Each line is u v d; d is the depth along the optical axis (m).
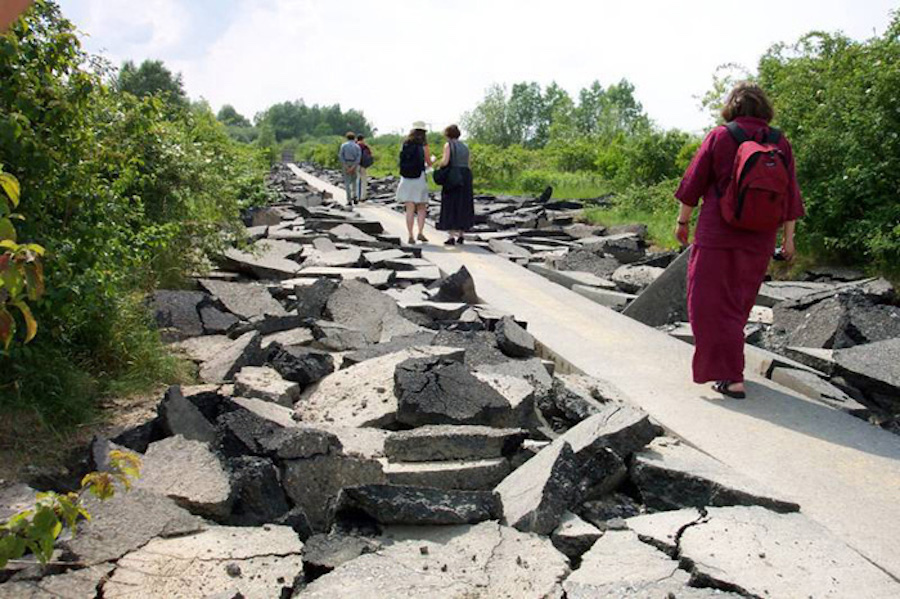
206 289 7.75
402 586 3.01
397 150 49.91
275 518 3.63
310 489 3.82
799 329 7.36
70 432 4.20
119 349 5.12
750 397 5.30
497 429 4.29
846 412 5.38
